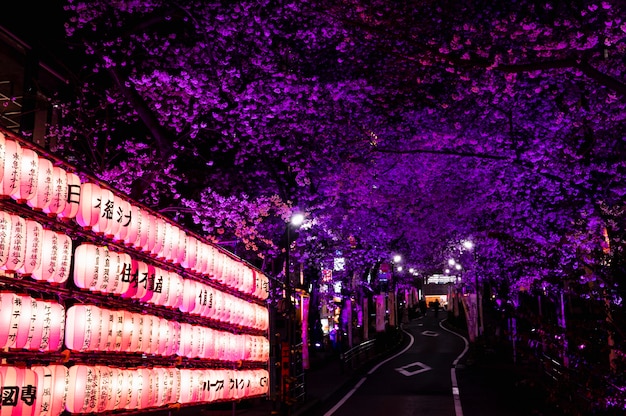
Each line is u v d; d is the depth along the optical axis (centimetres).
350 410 2069
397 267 5169
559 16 1847
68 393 866
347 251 3384
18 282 758
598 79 1131
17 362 741
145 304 1104
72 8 1966
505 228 2641
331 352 3897
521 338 1202
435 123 2620
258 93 2242
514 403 2123
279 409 1880
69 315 894
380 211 3186
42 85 2072
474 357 3422
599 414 1109
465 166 2578
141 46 2270
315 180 2694
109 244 995
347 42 2295
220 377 1451
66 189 838
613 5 1553
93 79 2309
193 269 1263
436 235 3625
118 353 1002
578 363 1112
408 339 5075
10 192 742
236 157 2431
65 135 2070
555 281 2375
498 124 2428
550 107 2244
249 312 1620
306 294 2484
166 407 1211
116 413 1000
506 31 1805
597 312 1119
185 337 1246
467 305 4409
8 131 734
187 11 2100
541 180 2302
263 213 2214
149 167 1912
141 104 1817
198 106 2170
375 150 2541
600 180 2159
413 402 2206
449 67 1883
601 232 1830
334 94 2225
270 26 2209
